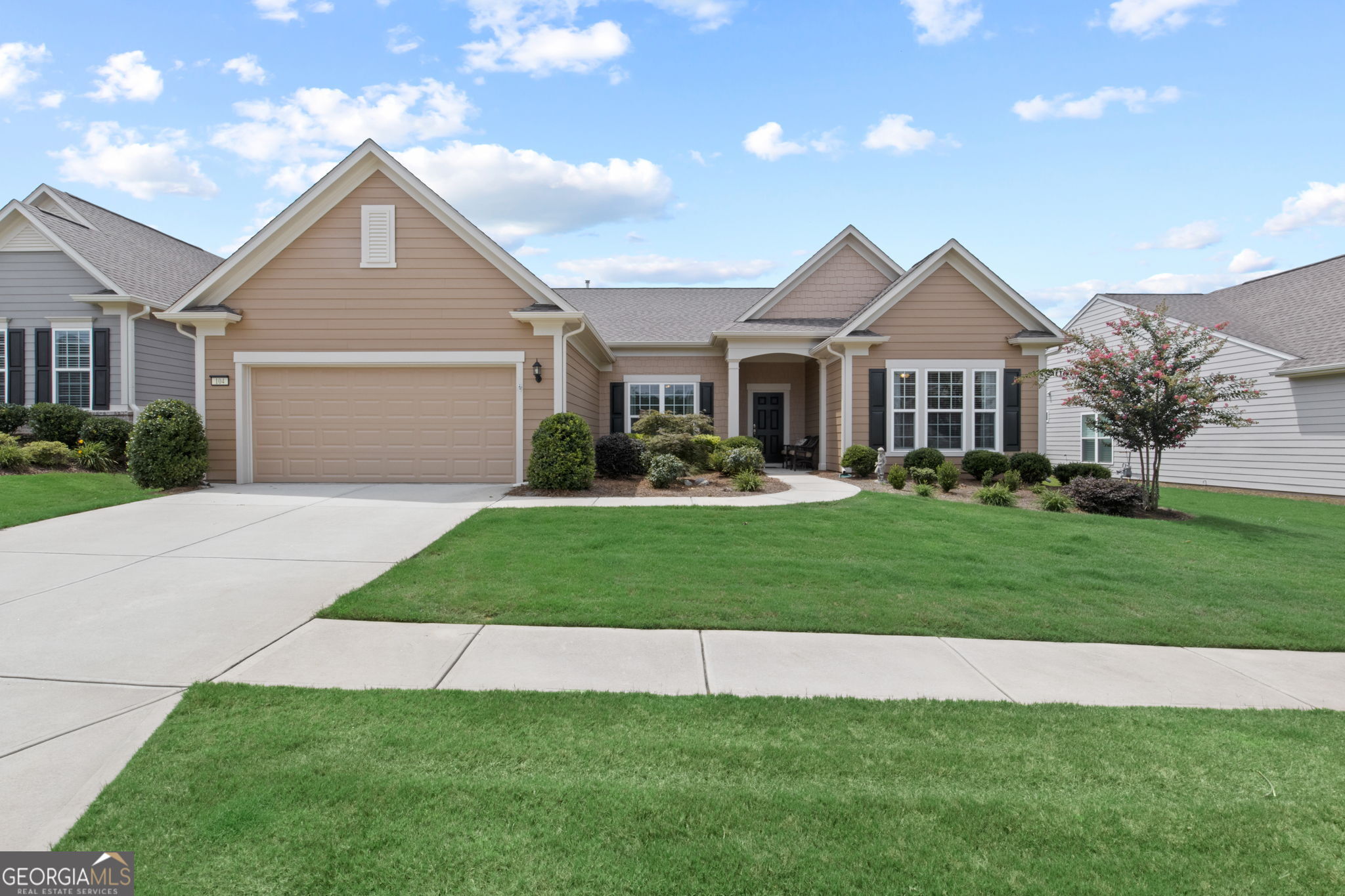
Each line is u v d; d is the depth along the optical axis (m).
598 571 6.55
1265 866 2.51
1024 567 7.14
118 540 7.64
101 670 4.20
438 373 12.78
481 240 12.52
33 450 13.08
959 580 6.57
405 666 4.36
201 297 12.50
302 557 6.98
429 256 12.65
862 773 3.12
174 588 5.90
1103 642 5.20
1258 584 6.77
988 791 2.98
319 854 2.46
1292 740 3.57
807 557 7.31
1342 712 3.99
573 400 14.34
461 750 3.25
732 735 3.48
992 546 8.06
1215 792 3.02
